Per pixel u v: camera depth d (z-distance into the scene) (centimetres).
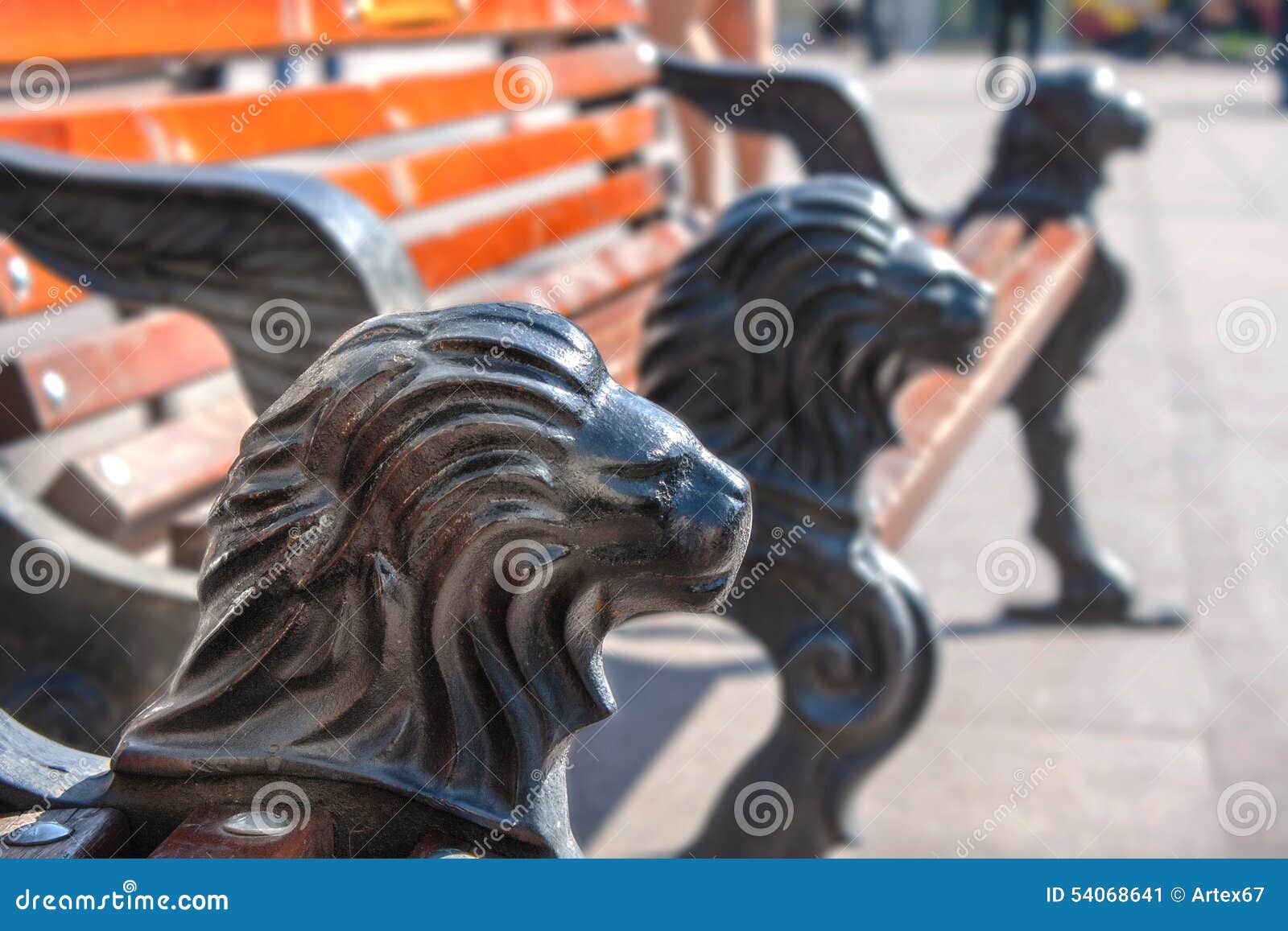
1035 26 1158
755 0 432
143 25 206
